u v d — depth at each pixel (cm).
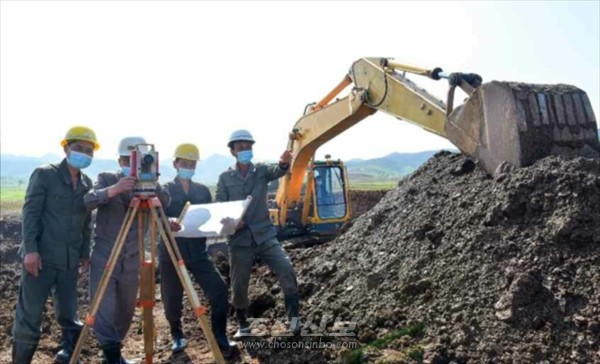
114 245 404
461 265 485
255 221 524
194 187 546
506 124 537
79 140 425
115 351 430
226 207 481
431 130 621
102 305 429
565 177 480
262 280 678
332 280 591
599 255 428
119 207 445
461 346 419
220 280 512
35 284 423
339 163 1045
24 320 421
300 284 608
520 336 404
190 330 583
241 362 479
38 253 419
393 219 624
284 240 989
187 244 508
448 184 605
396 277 527
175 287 519
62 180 432
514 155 529
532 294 422
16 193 5928
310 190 993
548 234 457
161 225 394
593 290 407
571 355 378
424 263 517
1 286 784
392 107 681
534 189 492
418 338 448
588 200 459
